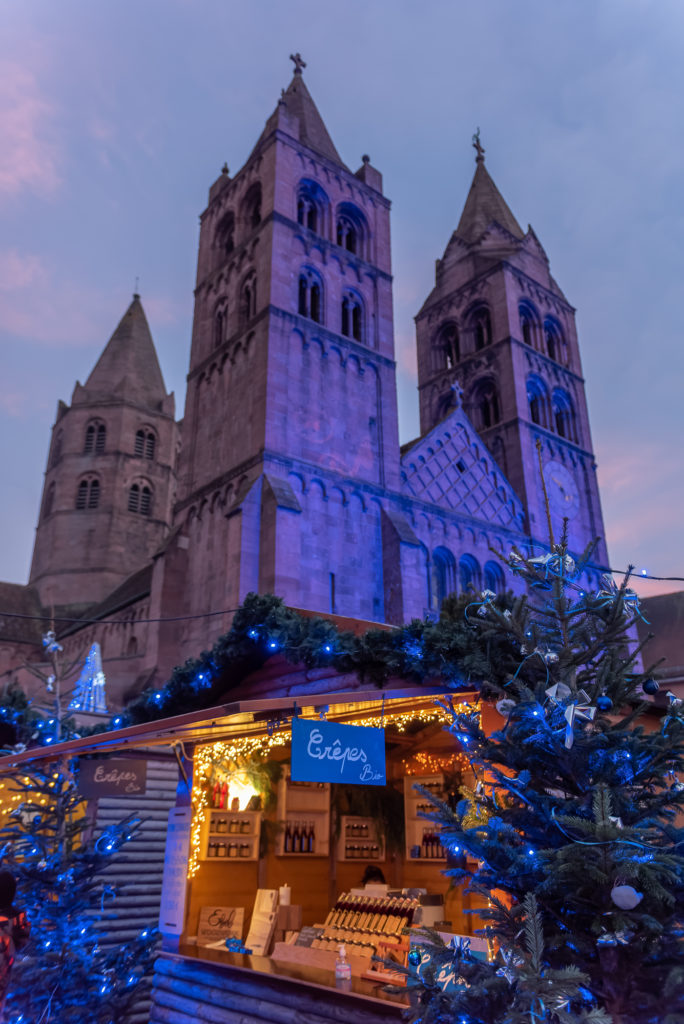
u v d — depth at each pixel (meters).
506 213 53.00
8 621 60.62
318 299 36.03
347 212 39.91
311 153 38.62
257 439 30.91
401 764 11.68
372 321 37.81
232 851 11.52
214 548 31.31
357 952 8.60
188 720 7.38
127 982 10.00
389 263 39.94
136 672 41.31
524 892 5.47
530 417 45.19
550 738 5.58
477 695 7.59
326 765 6.54
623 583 6.16
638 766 5.57
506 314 46.00
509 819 5.80
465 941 6.61
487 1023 5.15
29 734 12.31
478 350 47.59
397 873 11.39
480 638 7.05
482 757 6.21
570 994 4.46
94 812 14.24
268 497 29.05
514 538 39.59
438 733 11.12
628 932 5.00
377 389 36.12
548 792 6.23
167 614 31.56
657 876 4.84
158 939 10.79
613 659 6.21
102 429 70.25
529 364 46.16
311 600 29.36
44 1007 9.24
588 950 5.05
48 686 12.81
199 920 10.89
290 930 10.55
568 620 6.17
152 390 73.75
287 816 11.93
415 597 31.56
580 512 45.00
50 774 11.11
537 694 5.79
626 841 4.71
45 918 9.83
